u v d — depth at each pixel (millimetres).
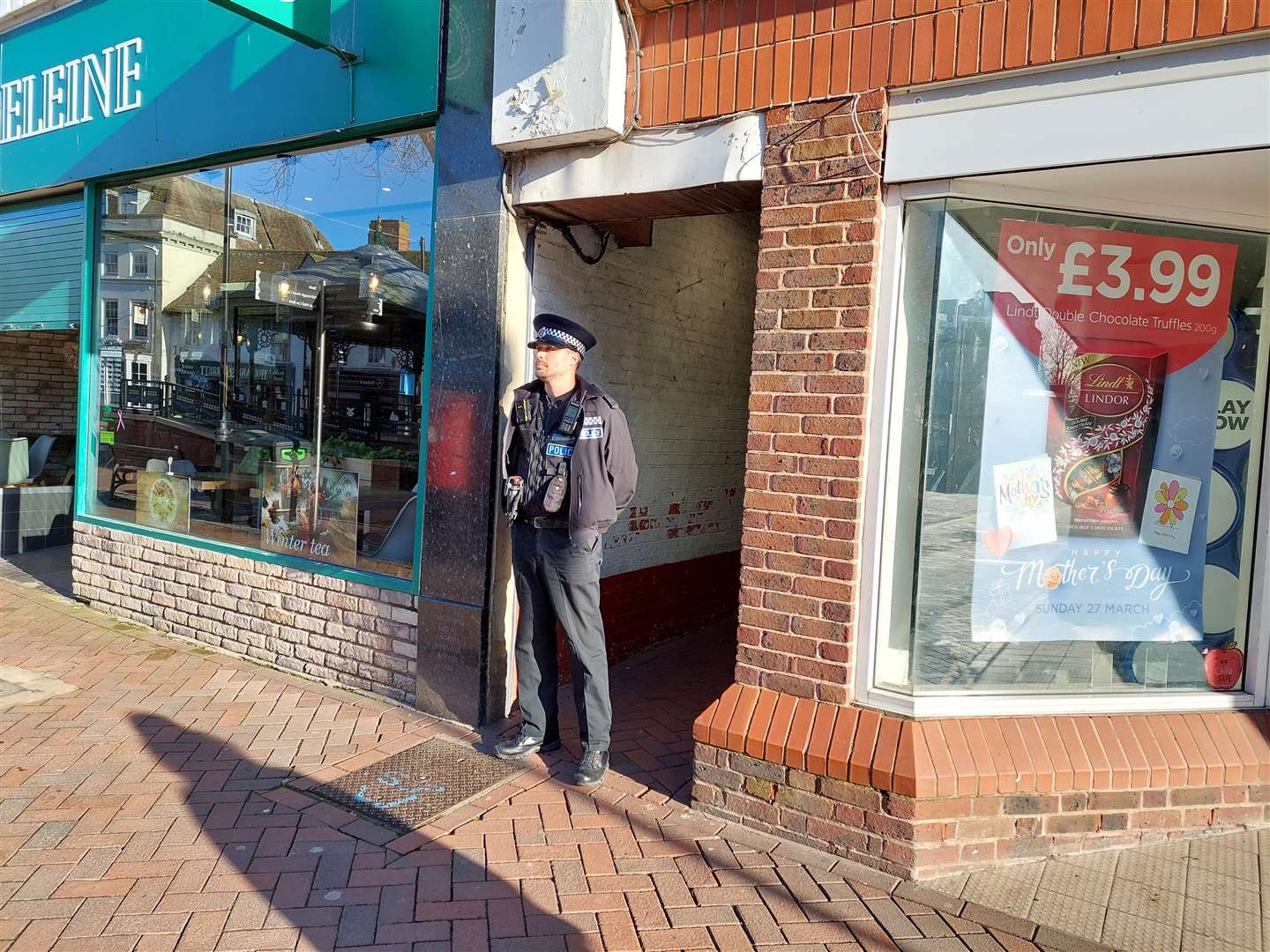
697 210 4207
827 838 3285
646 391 5555
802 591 3402
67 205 6777
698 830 3447
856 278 3238
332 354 5098
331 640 5020
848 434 3266
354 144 4969
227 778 3777
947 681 3436
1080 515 3539
